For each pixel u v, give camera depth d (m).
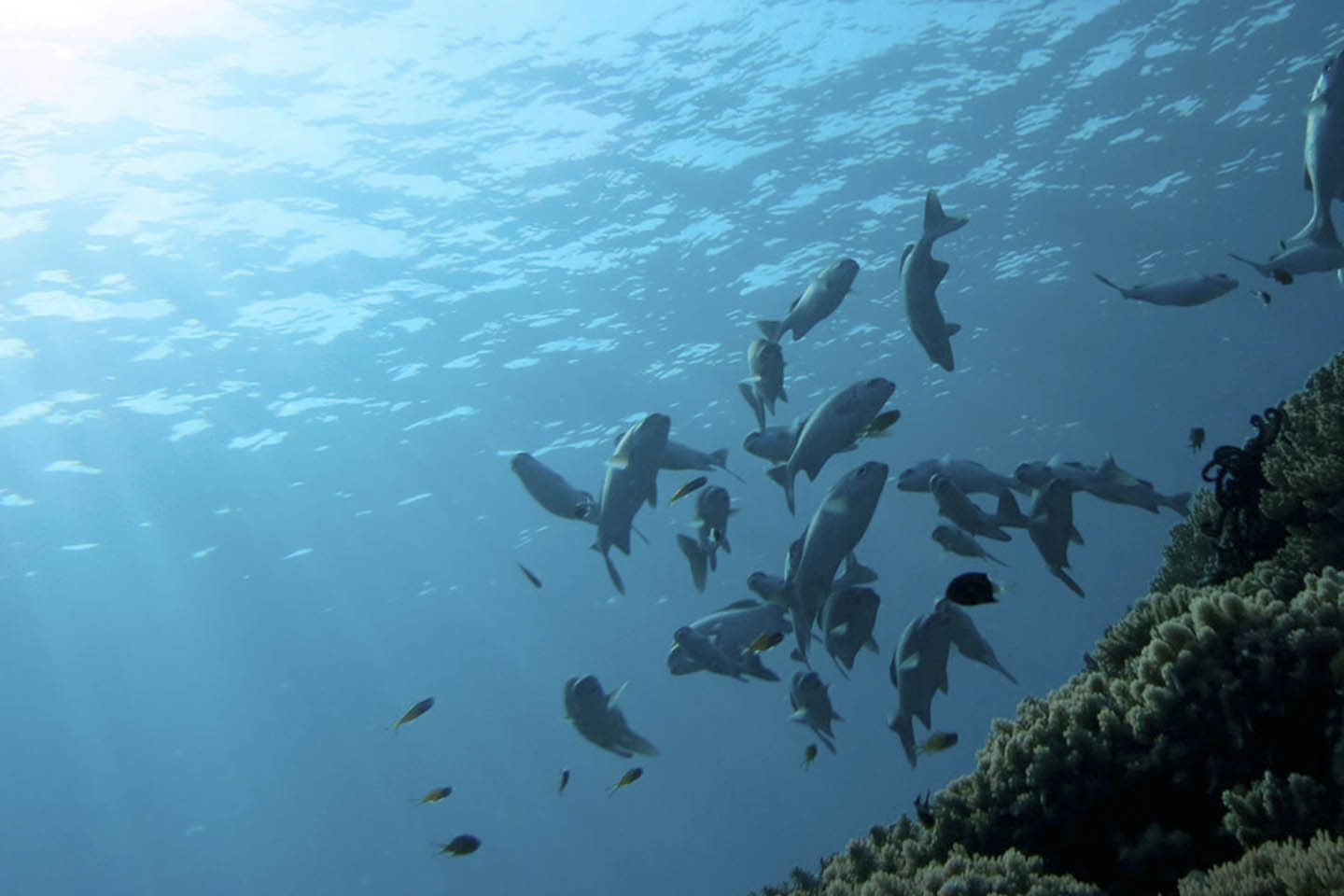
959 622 3.93
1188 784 3.51
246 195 19.69
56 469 27.12
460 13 17.38
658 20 18.09
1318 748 3.24
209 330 22.92
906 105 21.09
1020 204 25.41
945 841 4.27
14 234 19.05
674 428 33.38
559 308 25.06
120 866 71.31
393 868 72.75
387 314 23.81
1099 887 3.64
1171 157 24.98
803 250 25.08
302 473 30.94
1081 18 19.70
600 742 4.62
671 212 22.53
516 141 19.94
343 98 18.45
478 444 31.59
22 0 15.41
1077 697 4.21
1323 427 5.23
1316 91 3.77
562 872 72.94
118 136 17.88
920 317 3.63
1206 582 5.91
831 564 3.38
